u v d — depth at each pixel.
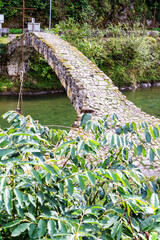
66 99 16.19
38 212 1.50
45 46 10.57
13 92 18.00
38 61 19.08
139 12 31.47
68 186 1.39
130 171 1.61
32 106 13.81
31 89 18.53
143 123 2.19
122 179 1.45
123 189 1.57
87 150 1.68
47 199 1.40
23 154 1.53
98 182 2.28
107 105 6.83
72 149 1.66
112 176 1.41
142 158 5.14
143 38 22.06
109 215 1.40
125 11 29.81
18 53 17.58
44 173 1.43
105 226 1.34
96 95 7.14
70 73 8.02
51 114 12.09
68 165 1.98
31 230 1.19
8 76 18.70
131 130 2.21
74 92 7.64
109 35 22.97
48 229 1.22
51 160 1.36
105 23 28.17
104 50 20.53
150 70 23.52
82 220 1.42
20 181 1.40
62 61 8.80
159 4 33.22
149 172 4.66
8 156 1.62
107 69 21.48
